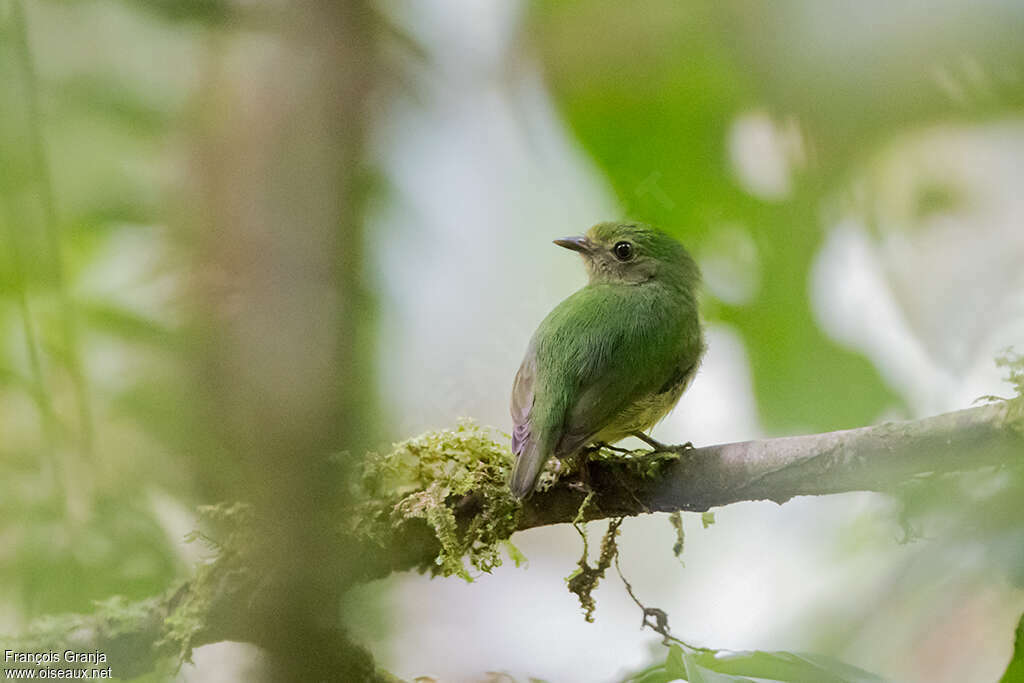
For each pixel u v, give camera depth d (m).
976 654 3.89
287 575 3.89
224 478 3.94
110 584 3.90
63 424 3.92
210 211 3.98
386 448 3.95
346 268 3.98
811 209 3.96
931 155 3.96
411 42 3.98
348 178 3.98
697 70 3.94
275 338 3.96
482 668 4.02
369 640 3.99
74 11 3.96
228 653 3.92
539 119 3.98
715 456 3.89
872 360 3.96
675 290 3.96
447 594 4.04
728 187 3.96
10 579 3.90
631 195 3.96
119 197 3.97
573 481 3.90
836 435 3.88
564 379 3.93
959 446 3.87
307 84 3.98
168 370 3.96
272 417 3.95
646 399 3.94
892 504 3.89
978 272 3.97
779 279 3.96
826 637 3.88
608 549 3.90
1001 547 3.86
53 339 3.93
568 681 4.02
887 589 3.88
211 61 3.98
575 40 3.94
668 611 4.02
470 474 3.90
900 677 3.89
